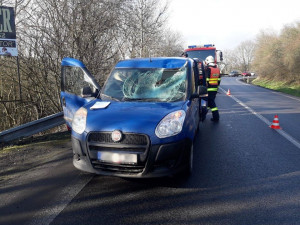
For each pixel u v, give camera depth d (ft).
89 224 9.37
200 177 13.37
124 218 9.74
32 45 27.84
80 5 28.68
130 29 40.91
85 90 15.64
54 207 10.53
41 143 19.43
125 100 14.48
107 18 30.91
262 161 15.70
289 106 39.50
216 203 10.83
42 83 29.48
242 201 11.00
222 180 13.03
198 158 16.20
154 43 62.80
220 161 15.69
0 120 29.78
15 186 12.42
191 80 15.74
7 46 21.71
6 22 21.49
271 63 94.38
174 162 11.83
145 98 14.51
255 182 12.81
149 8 55.83
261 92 65.67
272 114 32.27
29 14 27.58
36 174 13.83
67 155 16.80
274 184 12.59
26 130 19.57
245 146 18.75
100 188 12.21
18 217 9.84
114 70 16.83
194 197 11.32
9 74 28.53
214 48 59.67
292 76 83.20
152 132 11.28
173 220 9.62
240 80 139.54
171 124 11.73
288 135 21.86
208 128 24.47
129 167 11.32
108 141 11.43
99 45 31.91
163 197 11.33
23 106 28.86
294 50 77.51
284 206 10.59
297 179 13.16
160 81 15.47
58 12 27.66
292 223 9.42
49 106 30.40
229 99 48.98
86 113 12.78
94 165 11.80
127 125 11.43
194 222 9.50
